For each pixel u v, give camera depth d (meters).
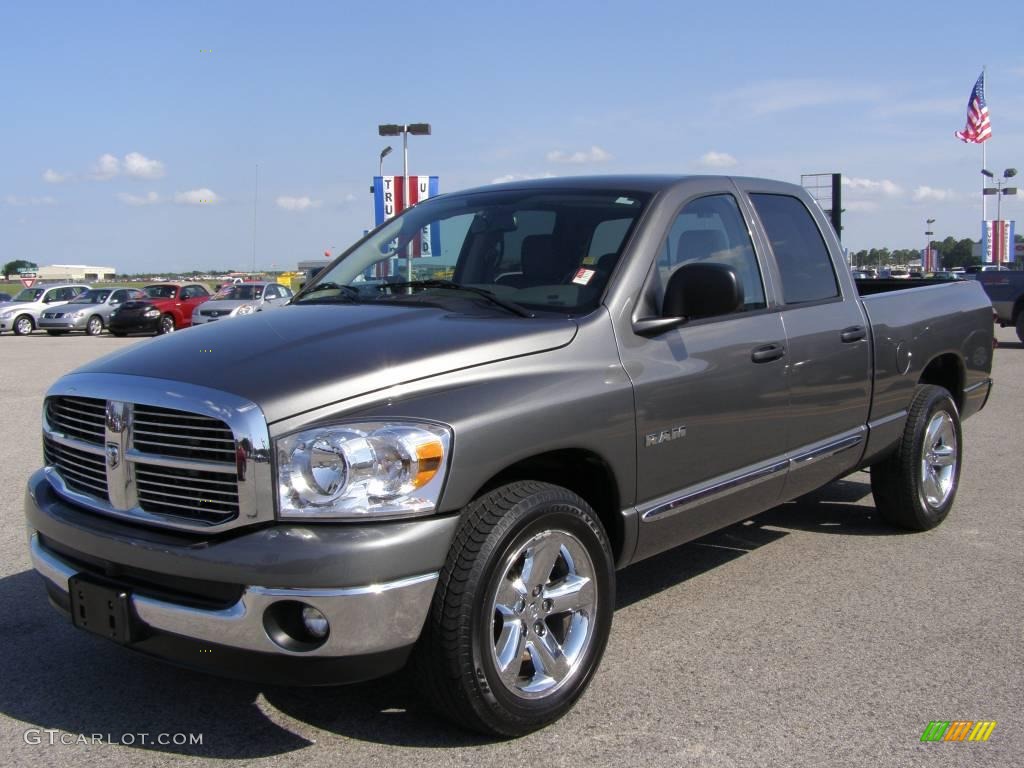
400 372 3.19
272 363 3.22
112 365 3.46
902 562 5.37
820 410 4.82
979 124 36.75
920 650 4.15
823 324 4.85
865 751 3.29
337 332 3.52
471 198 4.82
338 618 2.90
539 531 3.31
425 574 3.04
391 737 3.37
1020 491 6.98
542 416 3.35
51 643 4.21
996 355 16.48
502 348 3.43
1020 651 4.14
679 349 3.97
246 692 3.74
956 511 6.46
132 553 3.10
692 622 4.47
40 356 20.36
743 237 4.60
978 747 3.33
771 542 5.77
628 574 5.19
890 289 7.52
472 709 3.16
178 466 3.07
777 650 4.14
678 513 4.00
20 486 7.07
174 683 3.82
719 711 3.57
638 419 3.72
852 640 4.26
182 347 3.49
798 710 3.59
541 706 3.35
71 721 3.51
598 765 3.18
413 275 4.45
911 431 5.67
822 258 5.14
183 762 3.21
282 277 34.03
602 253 4.00
